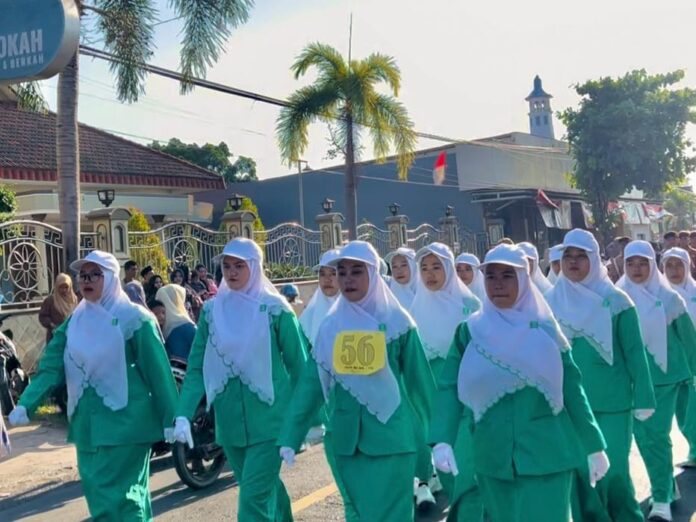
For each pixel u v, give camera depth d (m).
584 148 28.45
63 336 5.36
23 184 19.84
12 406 9.48
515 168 33.50
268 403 5.02
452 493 5.42
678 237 13.42
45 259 13.13
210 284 14.11
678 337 6.36
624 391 5.23
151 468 8.29
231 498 7.13
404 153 20.83
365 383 4.38
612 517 5.25
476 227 32.81
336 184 37.09
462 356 4.22
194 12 13.30
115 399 5.07
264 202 38.84
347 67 20.14
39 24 8.34
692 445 7.12
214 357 5.14
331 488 7.13
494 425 4.03
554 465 3.94
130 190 22.55
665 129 27.58
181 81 13.80
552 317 4.13
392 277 7.52
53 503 7.43
